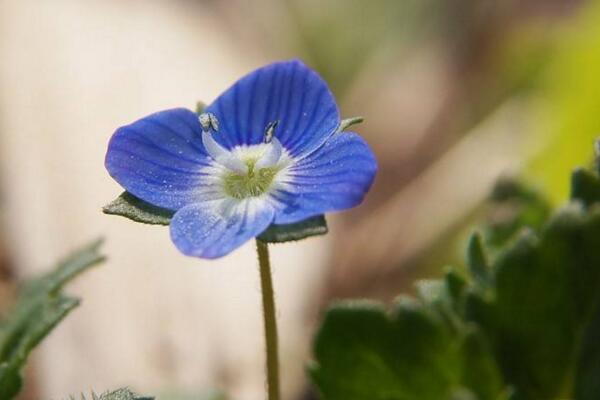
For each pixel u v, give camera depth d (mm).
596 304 89
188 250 81
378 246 122
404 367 91
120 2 129
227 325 111
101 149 119
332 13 142
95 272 112
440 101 135
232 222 82
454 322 91
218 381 109
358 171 80
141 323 111
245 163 84
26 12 126
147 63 124
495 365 91
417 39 141
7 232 116
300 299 114
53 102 121
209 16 134
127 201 83
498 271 90
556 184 120
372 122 134
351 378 91
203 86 123
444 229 121
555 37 135
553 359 90
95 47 124
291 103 86
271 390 86
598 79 122
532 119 127
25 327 91
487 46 139
